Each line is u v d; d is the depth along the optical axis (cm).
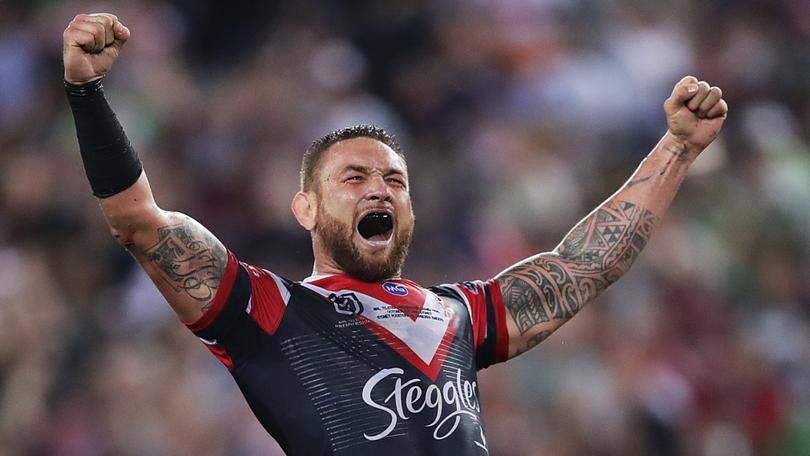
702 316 4422
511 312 1944
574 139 4941
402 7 5406
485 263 4431
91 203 4675
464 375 1828
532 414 3869
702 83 2017
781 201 4944
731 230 4772
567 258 1998
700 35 5597
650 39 5447
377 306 1828
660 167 2042
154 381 3959
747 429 4256
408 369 1781
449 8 5378
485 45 5259
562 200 4653
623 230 2011
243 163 4769
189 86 5156
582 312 4119
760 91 5472
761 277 4709
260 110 4959
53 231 4641
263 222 4588
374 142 1917
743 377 4341
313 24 5344
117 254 4509
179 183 4744
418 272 4375
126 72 5009
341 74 5156
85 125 1723
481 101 5144
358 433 1720
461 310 1906
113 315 4291
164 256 1761
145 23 5234
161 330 4109
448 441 1755
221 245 1816
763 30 5672
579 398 3925
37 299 4306
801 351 4575
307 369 1758
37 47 5212
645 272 4434
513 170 4703
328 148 1925
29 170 4766
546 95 5062
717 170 4866
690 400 4197
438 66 5269
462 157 4881
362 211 1866
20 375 4106
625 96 5178
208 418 3903
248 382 1769
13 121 5028
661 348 4241
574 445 3853
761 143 5147
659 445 4022
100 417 3953
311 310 1802
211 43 5425
